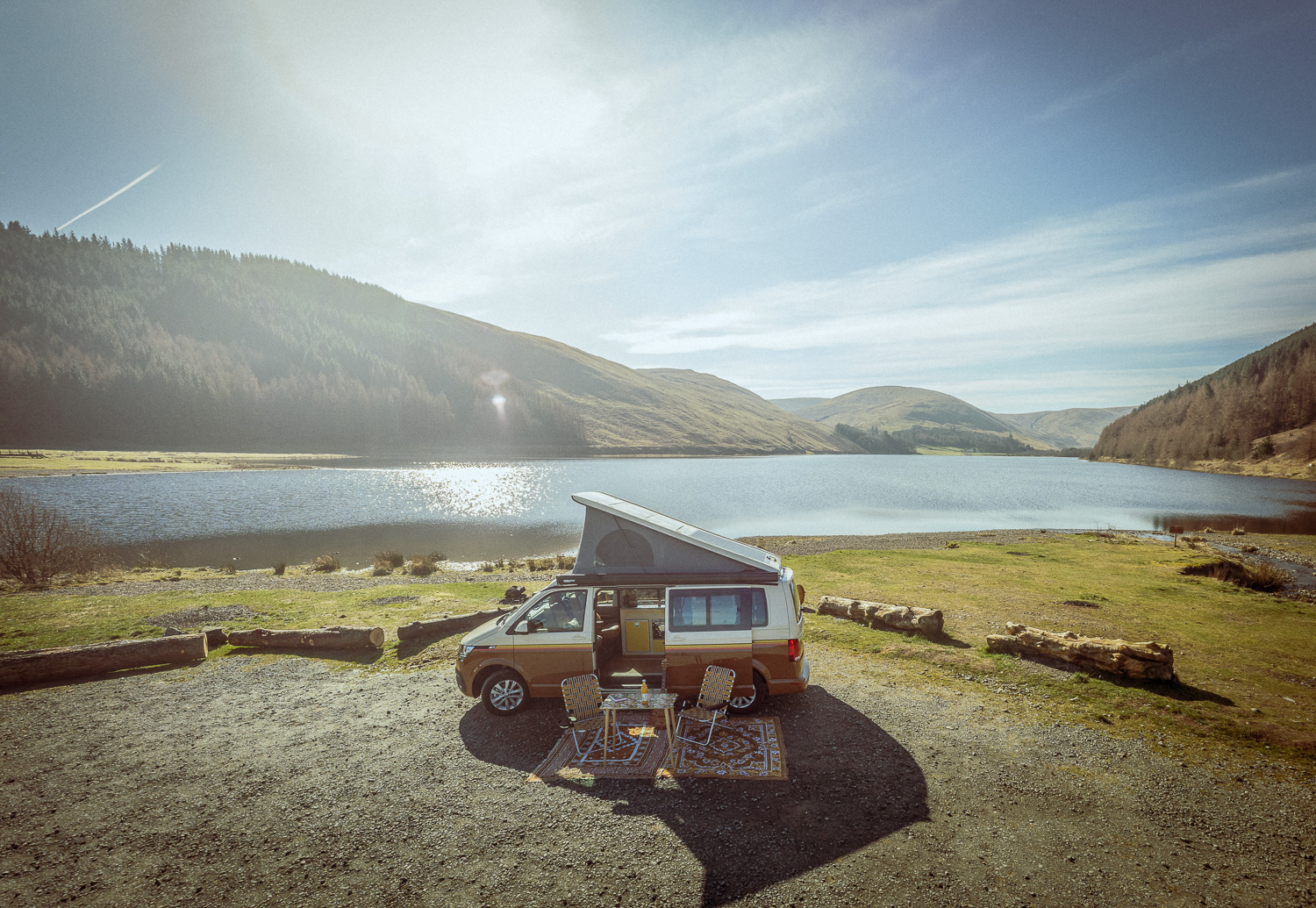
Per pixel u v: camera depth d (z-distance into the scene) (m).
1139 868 5.07
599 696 7.39
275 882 5.17
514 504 58.22
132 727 8.70
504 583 20.23
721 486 81.19
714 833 5.70
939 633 12.02
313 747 7.92
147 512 48.75
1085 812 5.94
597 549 9.02
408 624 12.73
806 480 97.06
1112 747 7.38
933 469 139.88
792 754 7.32
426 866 5.33
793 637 8.25
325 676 10.86
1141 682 9.32
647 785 6.62
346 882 5.14
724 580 8.39
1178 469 143.00
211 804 6.50
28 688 10.55
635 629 9.73
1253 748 7.27
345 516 48.88
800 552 27.84
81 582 22.12
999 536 33.94
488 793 6.57
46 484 70.12
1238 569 20.50
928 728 8.01
